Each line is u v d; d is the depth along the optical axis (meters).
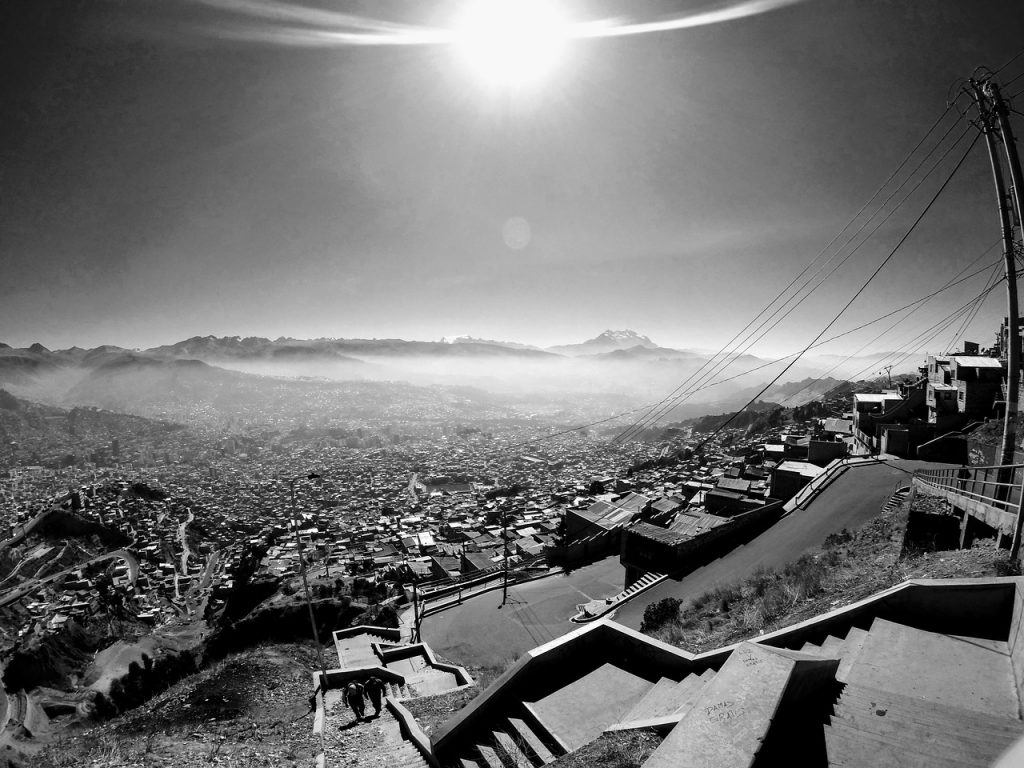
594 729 6.18
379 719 12.60
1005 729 4.14
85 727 23.06
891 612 6.97
